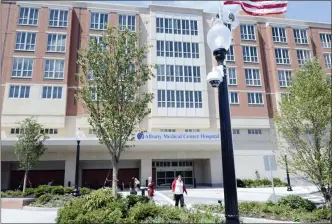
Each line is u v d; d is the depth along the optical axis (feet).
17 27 110.83
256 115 124.06
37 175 109.70
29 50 109.40
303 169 40.40
